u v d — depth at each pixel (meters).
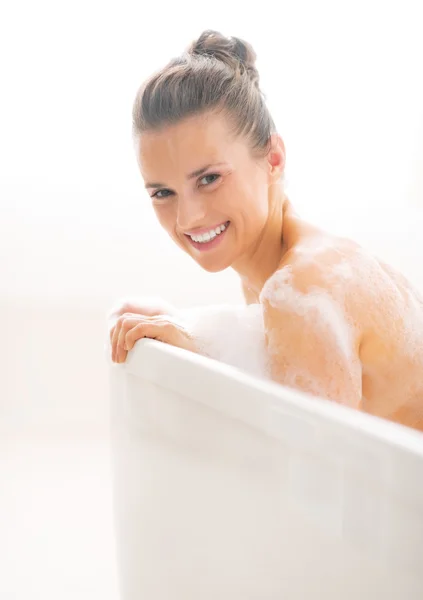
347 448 0.70
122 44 2.26
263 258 1.09
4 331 2.22
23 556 1.53
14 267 2.27
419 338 1.01
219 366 0.87
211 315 1.09
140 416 0.99
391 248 2.13
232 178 1.01
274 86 2.29
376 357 0.97
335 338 0.90
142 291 2.33
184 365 0.90
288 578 0.79
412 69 2.23
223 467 0.86
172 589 0.98
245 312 1.10
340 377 0.90
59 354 2.23
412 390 1.01
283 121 2.30
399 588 0.67
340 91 2.28
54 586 1.42
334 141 2.29
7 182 2.27
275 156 1.07
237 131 1.00
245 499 0.83
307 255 0.95
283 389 0.79
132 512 1.05
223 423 0.85
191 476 0.91
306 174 2.31
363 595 0.71
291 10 2.26
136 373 0.98
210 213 1.02
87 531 1.63
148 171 1.04
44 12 2.23
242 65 1.03
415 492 0.65
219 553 0.88
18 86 2.25
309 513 0.75
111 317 1.15
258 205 1.04
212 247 1.05
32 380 2.22
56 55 2.25
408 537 0.66
